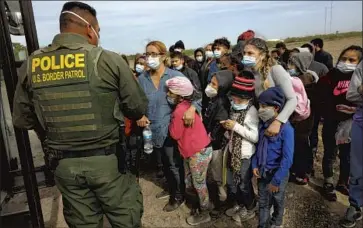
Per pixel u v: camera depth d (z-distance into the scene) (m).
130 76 1.81
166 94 2.98
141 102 1.89
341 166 3.29
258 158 2.44
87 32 1.84
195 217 3.03
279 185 2.30
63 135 1.75
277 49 5.38
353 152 2.66
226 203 3.25
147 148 3.17
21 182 3.01
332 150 3.19
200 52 6.34
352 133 2.65
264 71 2.56
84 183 1.79
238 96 2.51
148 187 3.91
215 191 3.47
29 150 2.30
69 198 1.83
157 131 3.05
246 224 2.96
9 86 2.15
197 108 2.80
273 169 2.39
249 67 2.64
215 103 2.79
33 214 2.36
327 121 3.14
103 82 1.71
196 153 2.76
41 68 1.72
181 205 3.38
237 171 2.69
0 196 2.85
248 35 3.88
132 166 2.07
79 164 1.77
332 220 2.92
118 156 1.89
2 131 3.21
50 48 1.75
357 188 2.69
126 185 1.94
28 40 2.34
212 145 2.91
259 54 2.55
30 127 1.95
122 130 1.92
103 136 1.77
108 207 1.86
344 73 2.94
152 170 4.45
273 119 2.33
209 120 2.85
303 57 3.25
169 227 3.01
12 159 3.36
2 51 2.10
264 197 2.52
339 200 3.24
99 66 1.71
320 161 4.16
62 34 1.77
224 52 4.56
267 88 2.51
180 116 2.73
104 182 1.79
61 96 1.70
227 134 2.74
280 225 2.59
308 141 3.45
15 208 2.64
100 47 1.80
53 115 1.73
